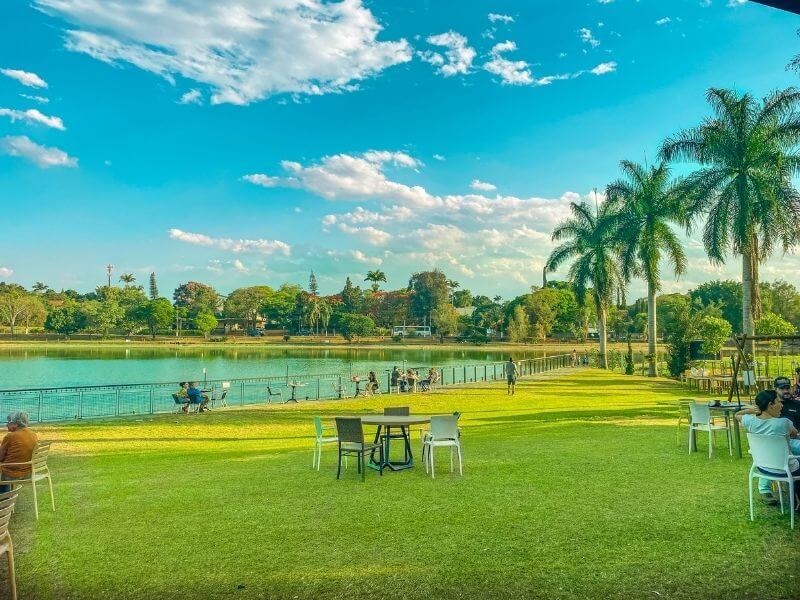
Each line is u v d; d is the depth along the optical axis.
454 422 8.61
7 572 5.33
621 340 94.19
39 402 18.58
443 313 109.00
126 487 8.56
